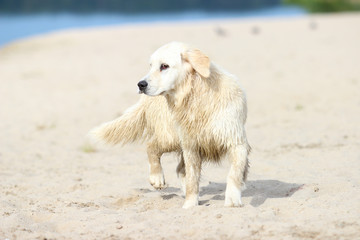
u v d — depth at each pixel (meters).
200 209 8.31
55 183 11.27
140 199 9.63
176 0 128.62
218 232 7.23
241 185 8.57
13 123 18.59
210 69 8.50
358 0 75.62
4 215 8.65
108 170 12.47
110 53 34.66
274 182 10.25
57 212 8.81
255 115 17.83
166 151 9.78
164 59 8.38
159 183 9.88
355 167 10.92
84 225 7.96
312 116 16.94
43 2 113.25
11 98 23.02
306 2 78.94
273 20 56.47
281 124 16.25
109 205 9.42
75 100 21.95
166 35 42.19
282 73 25.02
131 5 111.44
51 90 24.31
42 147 15.32
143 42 38.78
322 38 37.00
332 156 12.05
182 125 8.60
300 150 12.99
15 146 15.50
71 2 114.50
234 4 124.75
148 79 8.38
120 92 22.95
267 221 7.64
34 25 66.25
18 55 37.03
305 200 8.57
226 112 8.38
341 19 52.09
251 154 12.95
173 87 8.42
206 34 41.81
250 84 22.98
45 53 36.97
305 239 6.88
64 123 18.25
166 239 7.14
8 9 95.81
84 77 27.00
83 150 14.70
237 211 8.02
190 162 8.84
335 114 16.89
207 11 98.12
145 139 10.23
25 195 10.25
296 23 49.31
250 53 31.50
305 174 10.76
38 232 7.73
